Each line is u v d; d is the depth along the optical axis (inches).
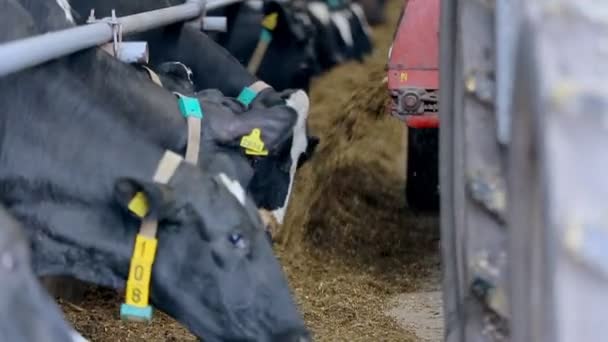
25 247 125.2
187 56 378.6
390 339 363.6
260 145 267.7
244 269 246.1
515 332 98.6
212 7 403.9
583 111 86.2
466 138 142.3
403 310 396.2
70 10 282.2
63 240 248.5
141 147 253.0
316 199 482.3
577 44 92.4
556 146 86.0
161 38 371.6
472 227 139.9
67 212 249.0
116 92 255.6
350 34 557.6
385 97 519.8
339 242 468.4
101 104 252.1
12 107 244.8
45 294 133.9
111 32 262.4
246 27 491.2
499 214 136.9
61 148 247.4
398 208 513.3
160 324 366.3
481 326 138.9
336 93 525.7
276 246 454.0
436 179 506.3
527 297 94.3
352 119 518.6
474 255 138.9
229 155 266.1
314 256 452.4
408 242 476.7
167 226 246.2
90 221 249.0
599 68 90.0
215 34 476.7
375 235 480.4
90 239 247.8
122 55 266.4
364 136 533.3
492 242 138.7
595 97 86.2
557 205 83.7
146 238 245.0
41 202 248.5
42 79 245.3
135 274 245.9
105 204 248.2
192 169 252.4
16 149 245.9
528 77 93.7
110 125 251.6
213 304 246.7
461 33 147.5
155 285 249.0
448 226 159.2
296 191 466.6
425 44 410.9
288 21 495.8
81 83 250.5
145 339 351.6
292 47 498.3
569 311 81.9
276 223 371.6
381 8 711.7
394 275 438.6
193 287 247.0
